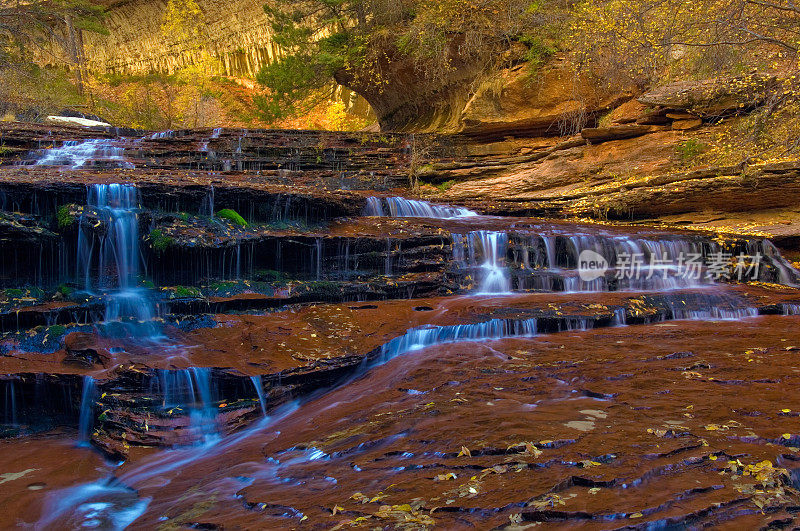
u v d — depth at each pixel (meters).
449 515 2.80
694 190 13.08
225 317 7.56
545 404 4.55
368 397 5.59
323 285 8.65
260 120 29.05
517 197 15.21
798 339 6.51
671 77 16.92
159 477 4.64
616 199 13.84
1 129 16.09
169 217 8.83
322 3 22.16
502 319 7.45
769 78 13.41
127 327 6.98
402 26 20.22
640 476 3.02
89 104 28.42
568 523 2.62
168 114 28.77
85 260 8.12
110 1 35.84
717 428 3.71
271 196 10.16
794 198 12.61
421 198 15.18
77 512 4.15
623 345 6.54
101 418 5.52
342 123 31.39
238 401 5.81
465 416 4.38
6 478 4.84
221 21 34.34
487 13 18.88
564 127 18.16
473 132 18.92
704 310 8.34
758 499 2.74
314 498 3.29
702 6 13.73
